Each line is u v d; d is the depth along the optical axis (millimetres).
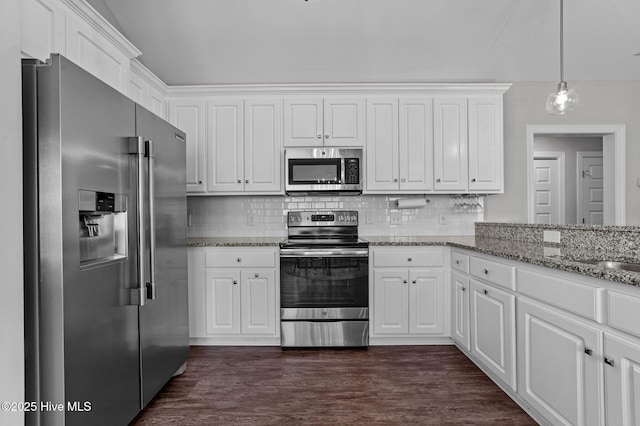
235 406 2135
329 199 3682
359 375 2533
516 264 2020
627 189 3648
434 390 2307
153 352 2084
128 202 1815
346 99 3367
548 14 2971
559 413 1655
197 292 3104
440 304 3074
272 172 3369
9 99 1179
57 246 1332
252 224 3691
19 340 1210
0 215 1142
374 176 3373
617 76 3611
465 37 3176
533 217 3701
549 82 3686
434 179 3381
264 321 3086
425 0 2855
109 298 1647
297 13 2928
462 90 3369
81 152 1454
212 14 2926
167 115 3377
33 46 1523
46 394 1343
